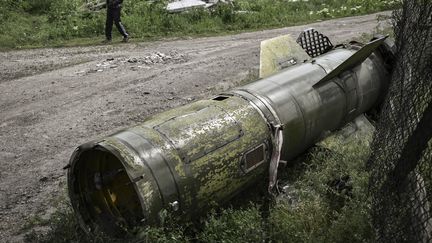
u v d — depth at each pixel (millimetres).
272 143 4551
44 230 4836
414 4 3992
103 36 14805
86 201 4035
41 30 15016
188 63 11344
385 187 3641
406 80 3785
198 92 9117
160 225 3590
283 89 5027
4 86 9773
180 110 4469
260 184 4938
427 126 3031
